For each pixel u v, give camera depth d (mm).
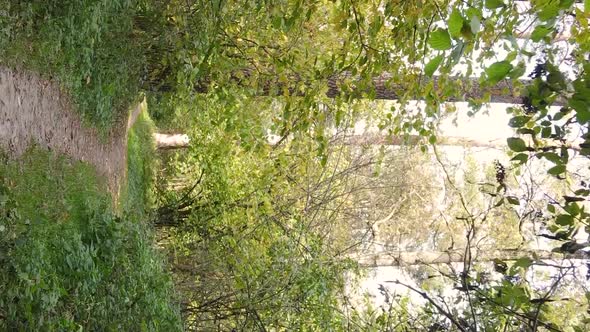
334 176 10555
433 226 13406
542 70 3078
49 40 6070
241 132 7535
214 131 10078
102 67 7496
